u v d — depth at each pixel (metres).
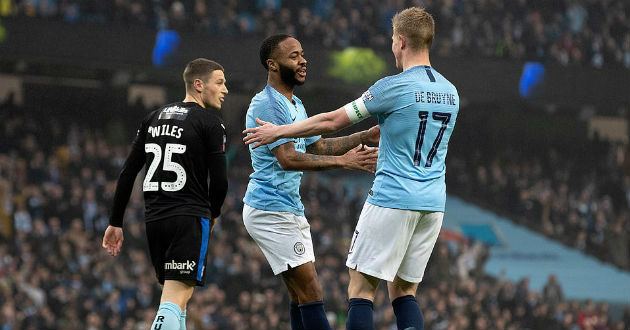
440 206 11.48
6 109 54.19
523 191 64.69
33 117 55.00
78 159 48.84
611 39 65.44
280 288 39.72
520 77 62.03
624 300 55.66
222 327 35.53
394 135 11.27
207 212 12.23
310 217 47.69
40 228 39.12
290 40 13.00
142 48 54.38
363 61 58.72
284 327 37.53
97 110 61.59
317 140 13.34
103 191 44.81
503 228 63.78
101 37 53.50
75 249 38.53
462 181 67.44
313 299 13.14
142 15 54.50
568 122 72.81
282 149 12.22
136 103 60.22
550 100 62.88
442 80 11.41
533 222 63.91
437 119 11.27
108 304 35.22
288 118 12.88
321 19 60.38
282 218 13.10
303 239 13.29
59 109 61.44
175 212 12.02
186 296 12.13
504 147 68.25
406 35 11.48
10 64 58.69
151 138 12.29
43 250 38.09
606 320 46.25
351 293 11.64
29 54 51.91
